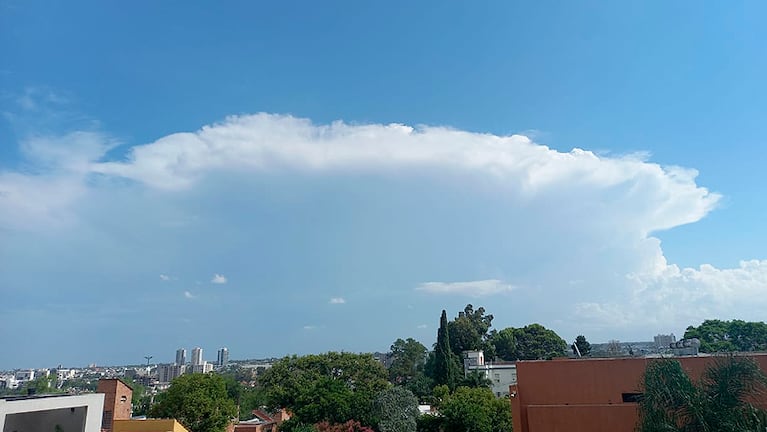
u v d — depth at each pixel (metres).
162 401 42.81
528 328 93.88
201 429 41.59
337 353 63.41
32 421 25.73
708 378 18.17
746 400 17.94
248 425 49.44
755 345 70.69
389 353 94.69
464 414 41.56
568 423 21.22
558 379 22.86
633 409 20.45
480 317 94.94
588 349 80.81
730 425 16.53
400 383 81.00
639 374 21.92
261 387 65.19
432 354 75.50
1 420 20.78
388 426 42.47
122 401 42.19
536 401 22.89
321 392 46.38
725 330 74.44
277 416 58.41
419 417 44.66
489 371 65.69
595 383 22.41
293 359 63.31
